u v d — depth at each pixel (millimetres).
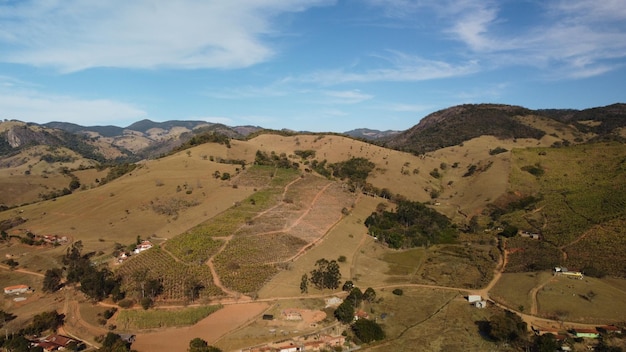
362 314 103500
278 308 103375
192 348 79125
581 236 142250
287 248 138500
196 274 115938
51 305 109375
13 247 149250
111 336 86688
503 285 119250
